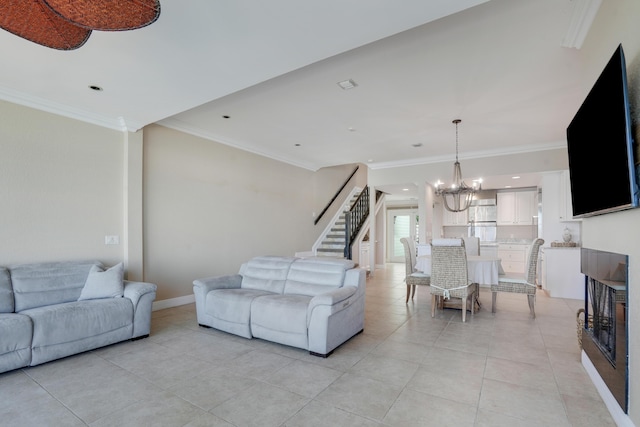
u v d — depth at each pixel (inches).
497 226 319.0
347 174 383.6
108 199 159.2
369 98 148.4
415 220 446.3
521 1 84.1
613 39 75.0
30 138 134.6
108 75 114.6
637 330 65.4
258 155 249.1
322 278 144.3
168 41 93.4
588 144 84.8
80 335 116.4
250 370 106.0
